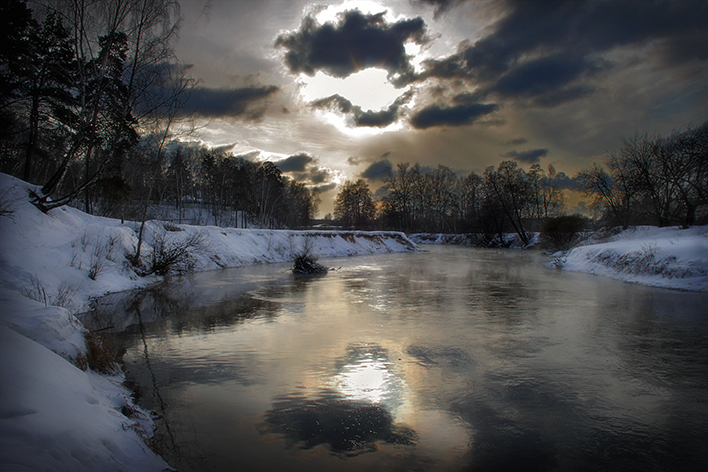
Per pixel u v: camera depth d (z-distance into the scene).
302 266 21.53
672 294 13.83
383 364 6.77
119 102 15.05
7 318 5.19
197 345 7.96
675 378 6.08
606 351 7.42
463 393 5.54
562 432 4.45
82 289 12.61
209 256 23.34
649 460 3.88
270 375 6.27
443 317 10.44
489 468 3.74
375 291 15.01
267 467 3.75
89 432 3.35
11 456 2.40
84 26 13.79
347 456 3.96
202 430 4.50
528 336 8.48
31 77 17.11
